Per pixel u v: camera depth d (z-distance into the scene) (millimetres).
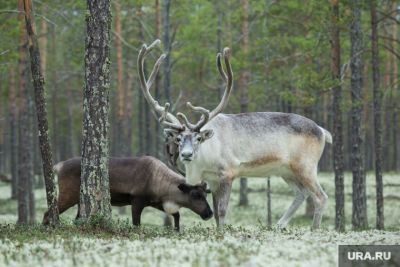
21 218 31094
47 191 15391
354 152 24625
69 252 11305
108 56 15164
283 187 48250
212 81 50812
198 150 16344
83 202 15094
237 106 43406
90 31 15055
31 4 15266
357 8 24312
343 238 13859
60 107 67125
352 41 24672
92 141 15062
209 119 16484
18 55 27906
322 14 25938
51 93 60438
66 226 15023
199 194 16891
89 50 15070
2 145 65812
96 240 12898
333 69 24516
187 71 47125
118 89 40906
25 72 32250
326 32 25750
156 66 17047
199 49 40062
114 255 10984
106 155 15195
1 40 27469
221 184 16844
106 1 15070
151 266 9961
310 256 10969
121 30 42188
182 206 17141
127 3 31688
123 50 48438
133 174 16984
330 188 46344
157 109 16781
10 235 13766
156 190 16984
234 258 10523
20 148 32469
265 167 17547
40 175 54906
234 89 49156
